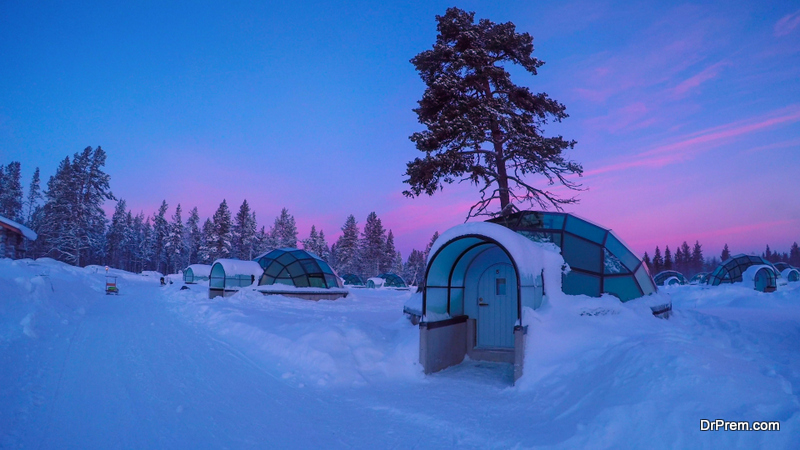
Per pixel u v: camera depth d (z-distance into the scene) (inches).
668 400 179.9
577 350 287.0
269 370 332.2
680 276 2166.6
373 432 210.8
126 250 3964.1
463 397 269.3
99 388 261.7
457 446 193.3
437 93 635.5
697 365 194.9
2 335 370.0
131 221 4045.3
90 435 193.3
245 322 485.7
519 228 418.6
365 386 296.5
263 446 190.2
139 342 406.0
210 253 2851.9
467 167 663.8
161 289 1312.7
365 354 340.8
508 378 321.1
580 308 331.6
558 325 307.0
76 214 2311.8
